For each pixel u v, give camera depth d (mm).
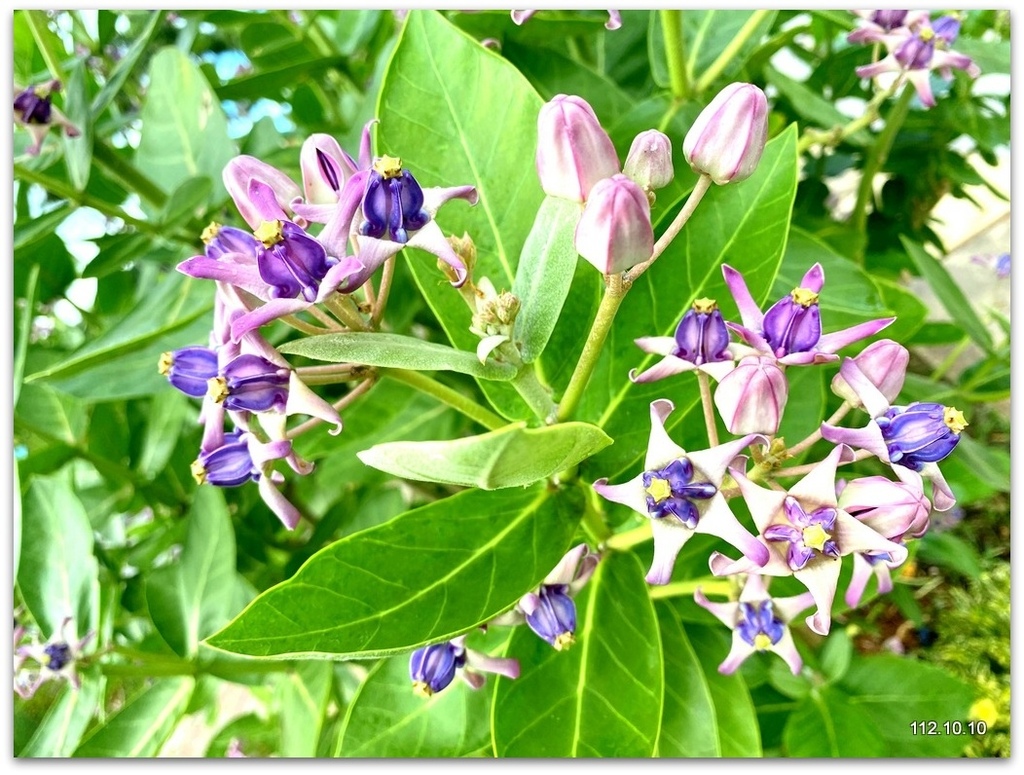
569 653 215
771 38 375
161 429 384
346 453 356
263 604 170
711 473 164
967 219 594
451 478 146
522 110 212
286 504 183
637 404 214
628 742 205
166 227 301
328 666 306
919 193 425
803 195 426
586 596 222
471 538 193
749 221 217
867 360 170
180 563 322
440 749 254
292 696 307
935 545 394
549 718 207
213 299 302
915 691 330
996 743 391
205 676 318
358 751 253
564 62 310
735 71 297
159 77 338
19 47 366
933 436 161
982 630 449
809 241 289
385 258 163
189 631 312
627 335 216
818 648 355
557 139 152
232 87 354
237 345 176
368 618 177
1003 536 487
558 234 171
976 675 429
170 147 343
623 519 229
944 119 387
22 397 373
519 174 214
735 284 177
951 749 318
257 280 160
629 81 383
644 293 217
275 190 177
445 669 209
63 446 369
